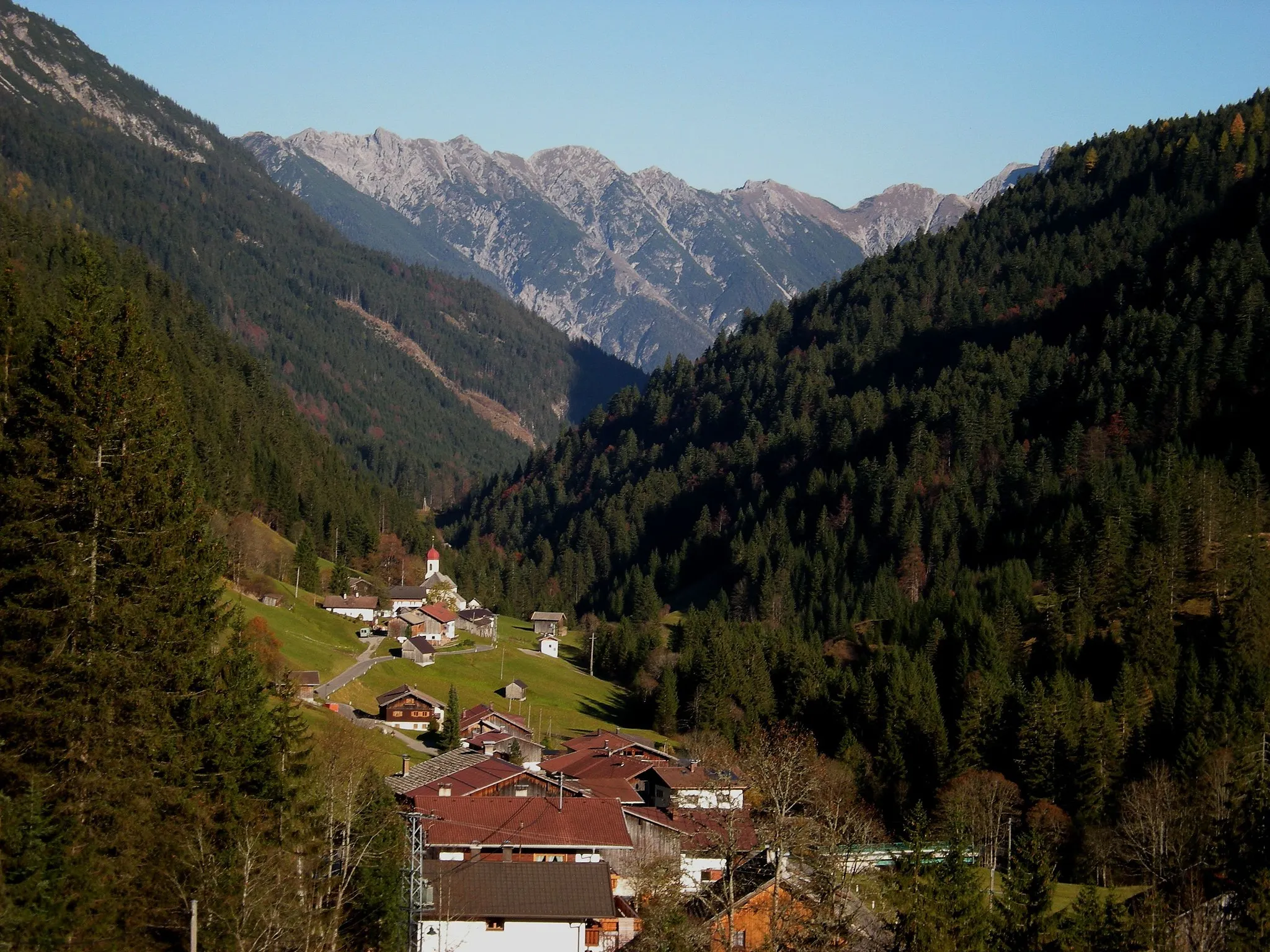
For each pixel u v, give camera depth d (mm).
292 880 50594
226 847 51438
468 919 61906
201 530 59188
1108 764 109875
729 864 54156
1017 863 66375
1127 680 123375
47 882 42781
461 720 137875
